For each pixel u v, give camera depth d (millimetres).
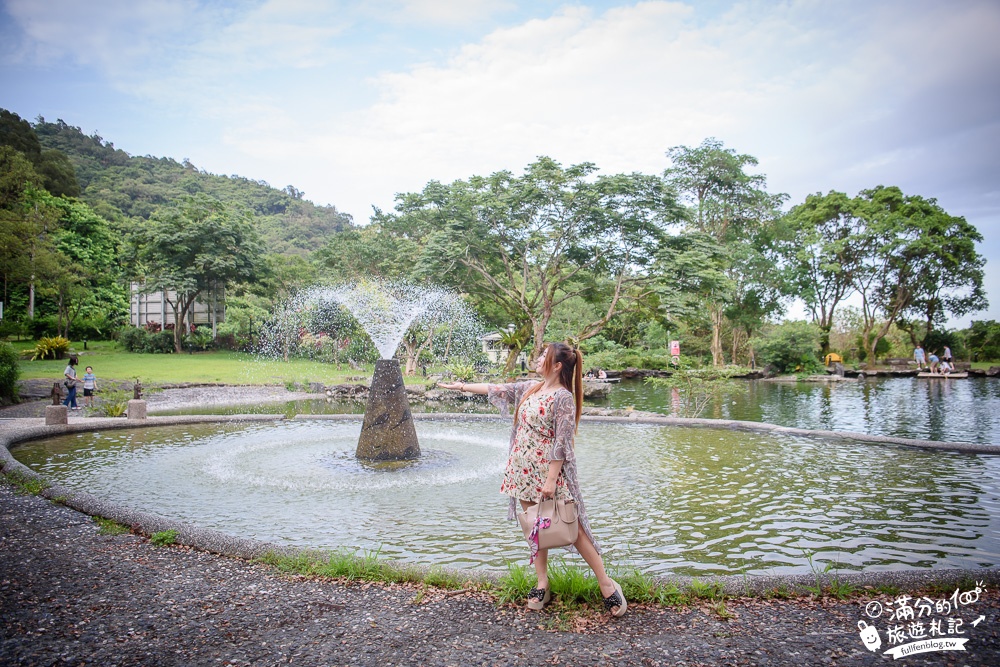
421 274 24453
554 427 3145
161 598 3332
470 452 8812
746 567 4270
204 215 40250
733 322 40188
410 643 2777
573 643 2779
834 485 6785
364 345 31469
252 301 47969
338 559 3787
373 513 5656
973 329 49906
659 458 8414
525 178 24000
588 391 22828
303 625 2980
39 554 4082
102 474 7254
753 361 38781
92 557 4031
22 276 30969
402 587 3502
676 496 6305
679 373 15742
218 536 4227
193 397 19625
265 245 44500
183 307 39688
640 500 6141
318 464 7766
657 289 22719
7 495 5695
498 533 5047
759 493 6430
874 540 4883
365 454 7934
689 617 3084
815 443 9664
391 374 8078
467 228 24562
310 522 5367
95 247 46281
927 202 43031
